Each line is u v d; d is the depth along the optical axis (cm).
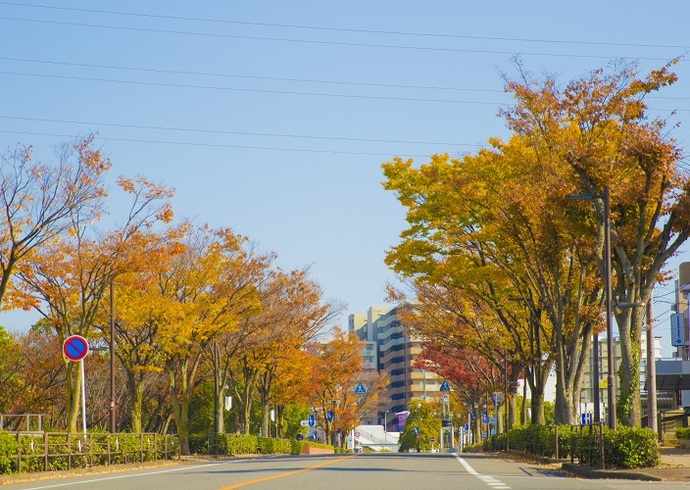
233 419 7594
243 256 4528
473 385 7094
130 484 1780
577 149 2633
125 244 3500
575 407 3362
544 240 3072
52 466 2588
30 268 3450
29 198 3133
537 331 3906
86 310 3906
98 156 3203
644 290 2589
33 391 4891
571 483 1803
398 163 3506
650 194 2514
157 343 4366
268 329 5244
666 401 7906
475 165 3200
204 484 1736
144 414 6266
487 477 1998
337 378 8069
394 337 16825
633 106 2725
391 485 1664
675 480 1941
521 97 2902
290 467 2512
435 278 3581
